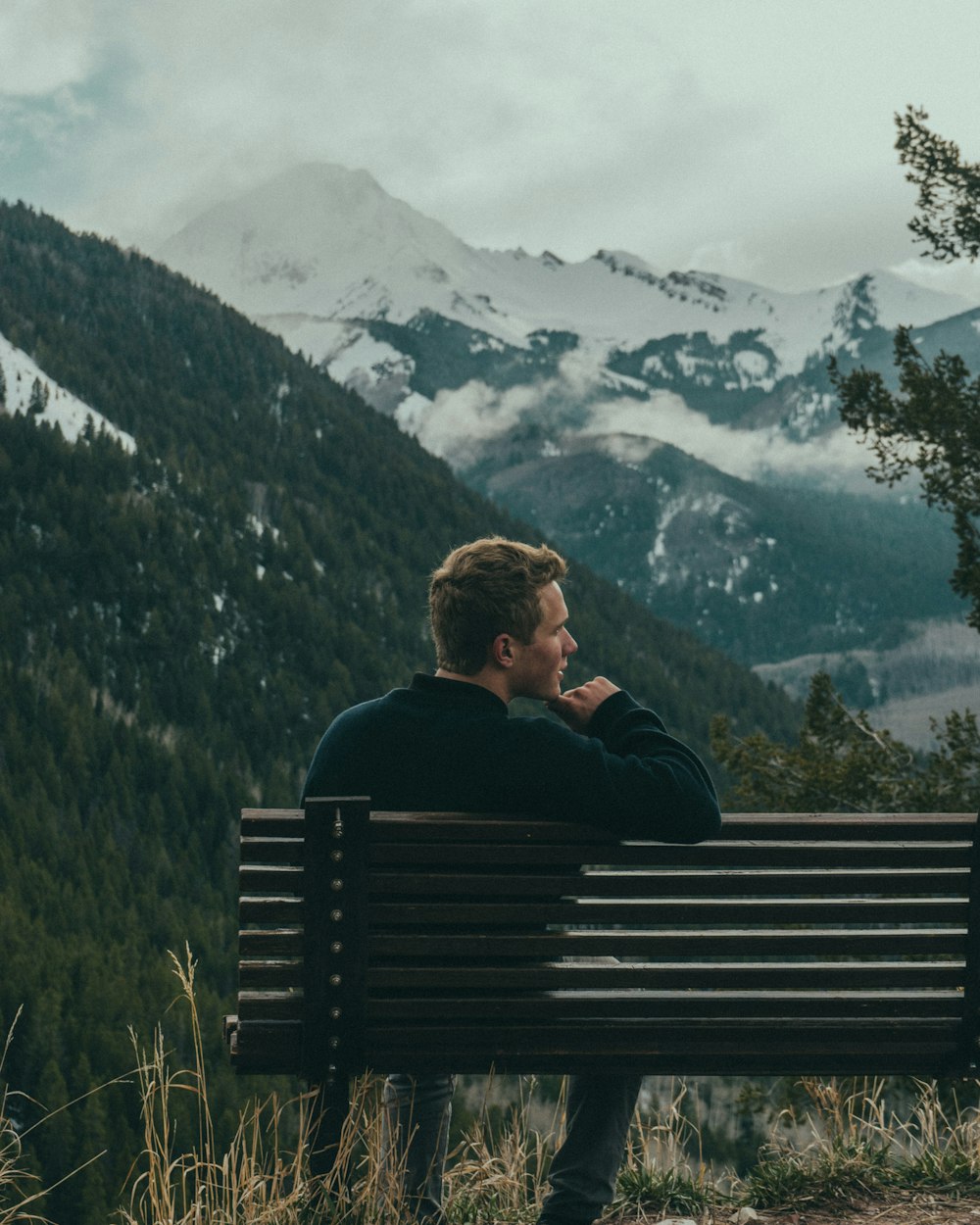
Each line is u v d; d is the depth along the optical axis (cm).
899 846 230
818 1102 311
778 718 13025
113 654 11606
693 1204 281
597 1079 241
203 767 9631
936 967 234
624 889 225
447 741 230
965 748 1192
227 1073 3744
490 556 237
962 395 1112
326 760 237
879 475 1150
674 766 226
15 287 19300
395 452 18138
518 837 225
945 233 1184
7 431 13775
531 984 227
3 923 6050
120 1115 3130
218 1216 229
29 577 12050
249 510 14650
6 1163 239
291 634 12788
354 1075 236
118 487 13600
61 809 8806
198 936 7206
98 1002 5047
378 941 224
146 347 19012
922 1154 298
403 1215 240
